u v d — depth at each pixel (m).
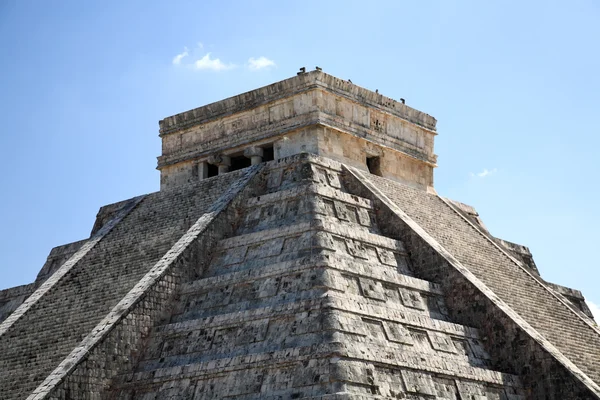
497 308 35.81
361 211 40.03
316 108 42.88
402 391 30.88
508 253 43.97
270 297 34.00
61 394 32.16
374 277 34.97
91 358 33.31
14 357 36.12
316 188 38.75
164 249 39.72
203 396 31.69
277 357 30.83
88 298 38.41
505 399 33.84
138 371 34.16
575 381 33.34
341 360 29.86
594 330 38.78
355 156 44.25
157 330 35.16
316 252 35.19
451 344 34.59
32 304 39.19
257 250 37.12
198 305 35.78
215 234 38.91
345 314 31.81
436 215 44.44
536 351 34.50
